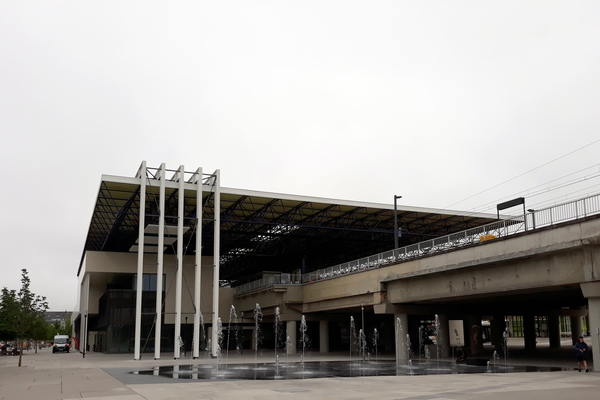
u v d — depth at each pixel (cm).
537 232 2853
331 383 2242
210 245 7644
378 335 7525
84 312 7562
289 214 6456
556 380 2208
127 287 7238
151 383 2334
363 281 4588
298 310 5822
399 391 1870
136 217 6256
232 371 3167
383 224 6944
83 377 2770
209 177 5628
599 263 2514
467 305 4656
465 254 3384
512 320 10581
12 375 3023
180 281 5200
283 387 2078
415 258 3912
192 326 6512
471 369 3161
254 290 6438
